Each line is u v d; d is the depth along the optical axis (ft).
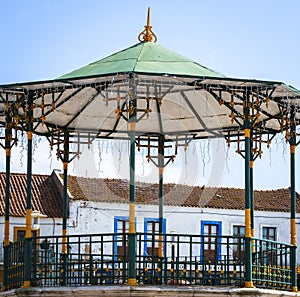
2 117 70.03
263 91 61.67
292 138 67.10
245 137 60.64
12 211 132.46
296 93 62.69
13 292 58.80
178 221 137.80
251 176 70.69
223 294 56.70
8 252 66.44
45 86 60.18
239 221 142.92
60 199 137.08
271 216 150.51
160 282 59.93
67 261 65.00
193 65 63.41
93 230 131.23
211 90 60.85
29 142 61.93
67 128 73.77
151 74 57.36
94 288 56.18
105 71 60.64
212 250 137.08
